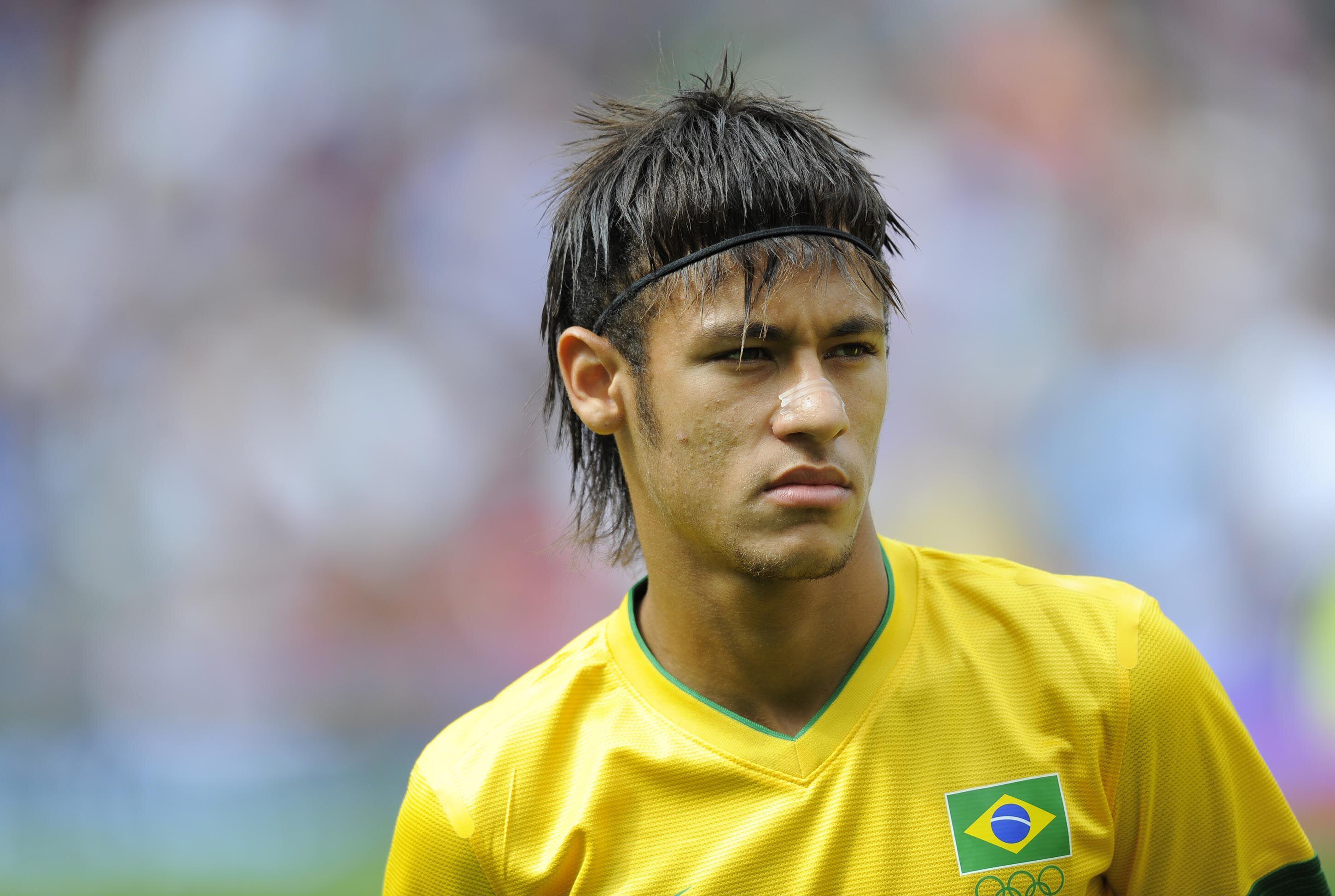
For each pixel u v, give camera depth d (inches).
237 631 1421.0
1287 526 1492.4
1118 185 1720.0
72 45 1681.8
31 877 888.9
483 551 1483.8
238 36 1675.7
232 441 1512.1
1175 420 1558.8
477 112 1705.2
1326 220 1758.1
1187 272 1686.8
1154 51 1791.3
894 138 1736.0
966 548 1501.0
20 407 1517.0
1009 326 1627.7
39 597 1421.0
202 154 1635.1
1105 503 1526.8
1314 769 1013.8
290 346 1569.9
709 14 1815.9
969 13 1780.3
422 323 1609.3
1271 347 1657.2
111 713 1352.1
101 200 1625.2
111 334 1569.9
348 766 1157.7
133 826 995.9
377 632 1441.9
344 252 1626.5
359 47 1695.4
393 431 1547.7
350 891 808.9
